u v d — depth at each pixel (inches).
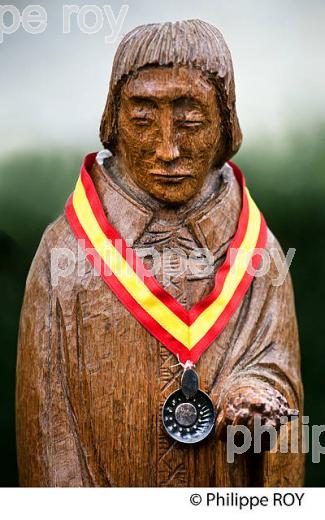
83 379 135.9
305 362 208.1
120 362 134.7
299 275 207.5
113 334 135.0
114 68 134.1
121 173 140.6
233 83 134.8
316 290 207.6
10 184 204.5
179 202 136.1
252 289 139.5
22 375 140.9
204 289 136.9
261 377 136.8
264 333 138.9
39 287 139.6
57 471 136.5
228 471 135.0
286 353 140.1
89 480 135.9
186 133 132.6
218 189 141.5
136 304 134.7
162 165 133.1
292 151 208.8
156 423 134.4
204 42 131.4
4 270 203.3
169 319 134.5
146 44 130.5
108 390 134.7
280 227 206.5
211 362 135.5
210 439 134.6
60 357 137.5
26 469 140.3
